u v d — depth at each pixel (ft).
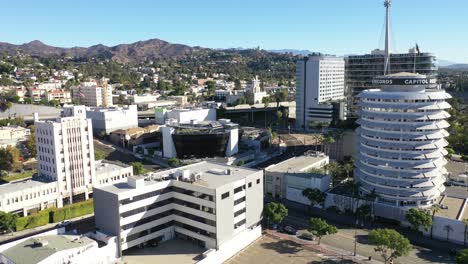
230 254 466.70
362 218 565.12
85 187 636.07
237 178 499.51
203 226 471.62
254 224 526.57
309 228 492.95
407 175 547.49
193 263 435.94
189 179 492.54
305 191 604.90
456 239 494.18
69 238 426.10
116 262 436.35
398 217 547.49
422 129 536.42
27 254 384.06
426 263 444.55
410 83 553.64
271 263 449.06
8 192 546.67
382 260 453.58
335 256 463.42
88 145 636.07
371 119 574.97
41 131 608.60
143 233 472.03
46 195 585.22
